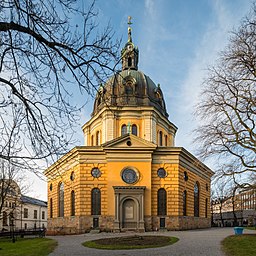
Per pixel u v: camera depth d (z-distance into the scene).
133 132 51.69
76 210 46.88
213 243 27.23
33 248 28.62
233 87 24.80
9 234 57.94
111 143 46.72
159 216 45.59
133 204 45.31
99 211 45.94
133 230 43.81
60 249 26.16
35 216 107.88
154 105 55.28
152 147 46.59
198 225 53.53
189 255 20.89
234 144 25.66
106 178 46.56
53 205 57.00
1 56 7.57
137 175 46.09
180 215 46.41
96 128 55.41
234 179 26.34
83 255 22.17
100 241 30.88
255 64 23.14
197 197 55.03
